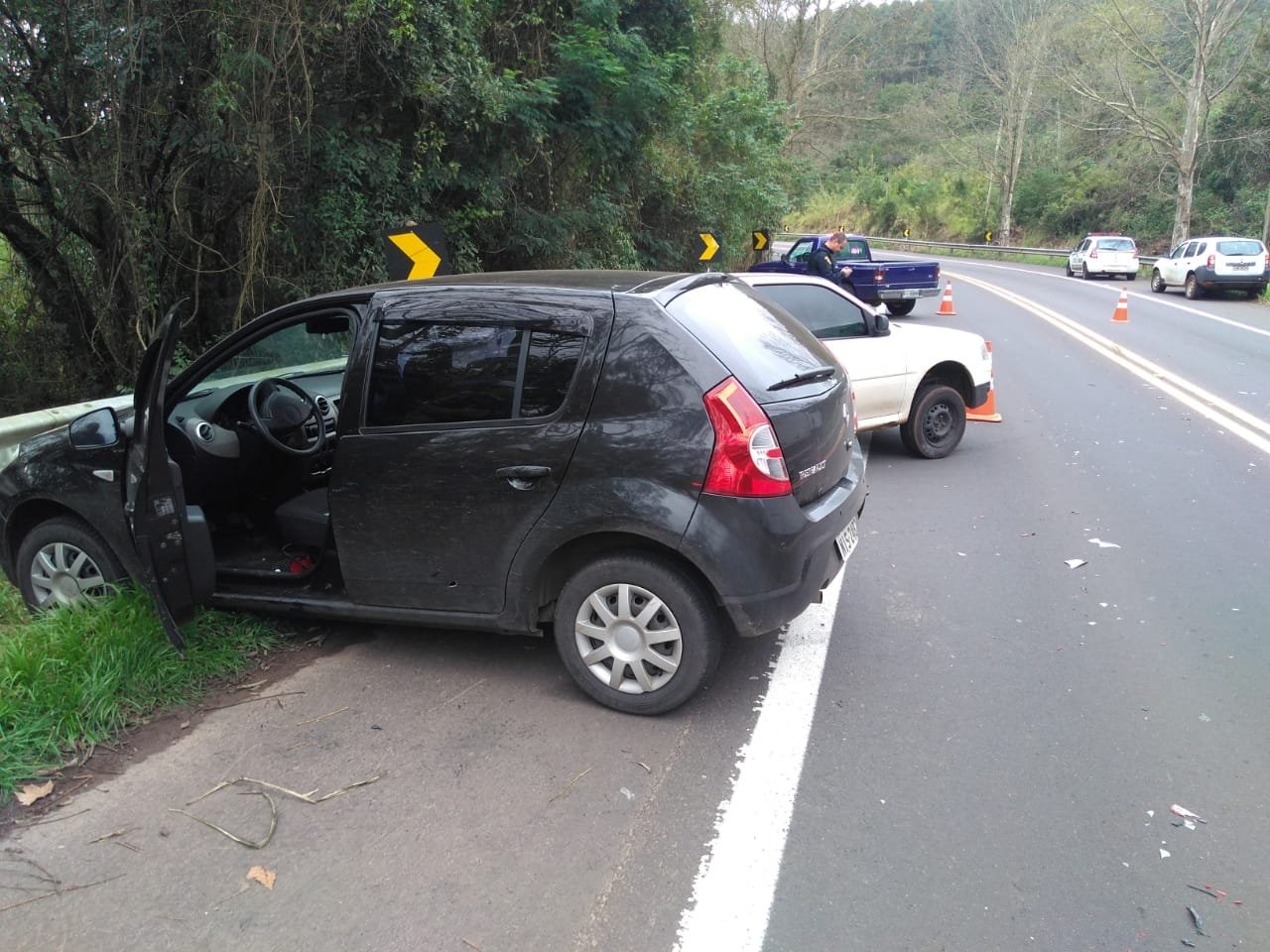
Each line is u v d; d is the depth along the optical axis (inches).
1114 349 577.9
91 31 275.6
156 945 103.5
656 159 684.1
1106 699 158.2
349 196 350.0
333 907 109.2
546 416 146.9
